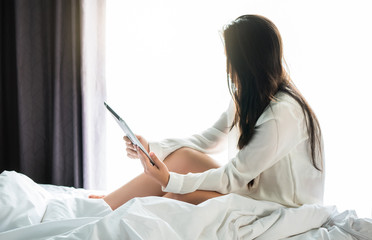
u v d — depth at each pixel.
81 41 2.42
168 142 1.41
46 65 2.54
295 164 1.17
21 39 2.49
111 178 2.65
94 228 0.82
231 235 0.97
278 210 1.10
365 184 2.30
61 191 1.63
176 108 2.56
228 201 1.05
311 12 2.33
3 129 2.64
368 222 1.06
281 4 2.35
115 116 1.08
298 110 1.13
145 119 2.61
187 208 0.98
